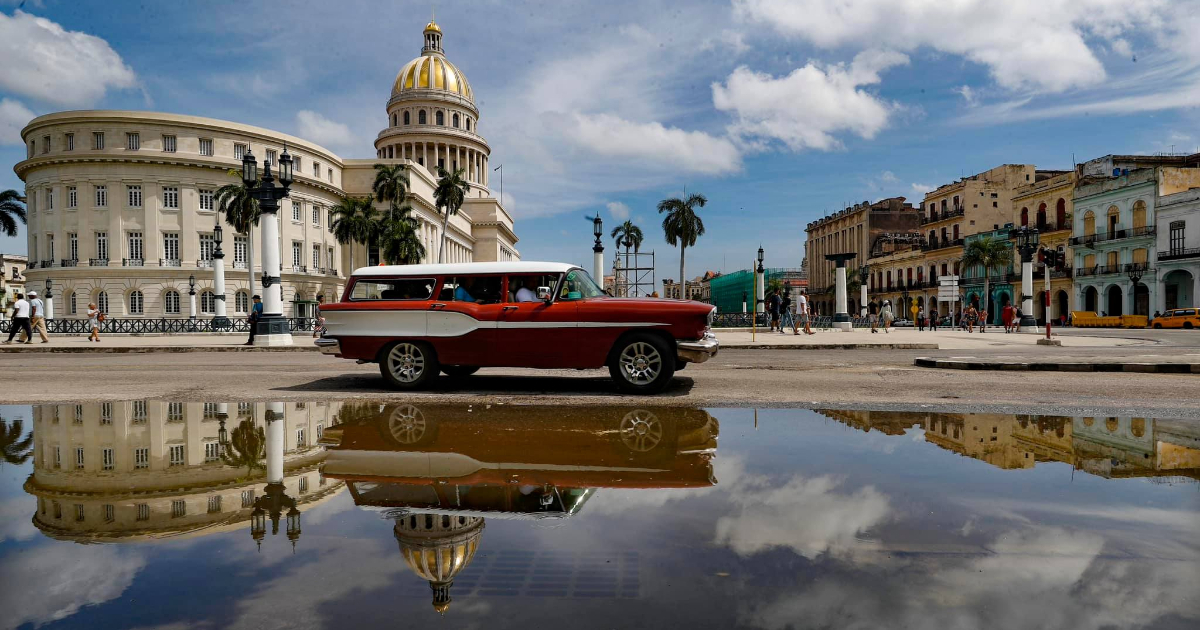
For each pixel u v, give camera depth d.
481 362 7.33
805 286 108.69
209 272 51.16
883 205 80.81
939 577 1.91
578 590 1.84
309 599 1.80
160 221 49.97
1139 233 43.66
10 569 2.02
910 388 7.39
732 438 4.20
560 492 2.88
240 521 2.50
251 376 9.06
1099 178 48.19
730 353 14.62
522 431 4.52
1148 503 2.64
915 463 3.42
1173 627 1.60
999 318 56.16
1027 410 5.47
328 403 6.12
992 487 2.90
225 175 51.88
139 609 1.74
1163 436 4.23
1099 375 8.97
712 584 1.88
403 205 62.12
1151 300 43.00
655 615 1.68
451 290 7.55
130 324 34.12
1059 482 2.98
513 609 1.72
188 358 13.81
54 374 9.59
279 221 53.19
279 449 3.94
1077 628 1.59
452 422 4.95
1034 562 2.03
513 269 7.55
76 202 49.41
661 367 6.89
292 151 54.91
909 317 68.19
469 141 91.62
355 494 2.87
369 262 54.50
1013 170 59.69
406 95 88.44
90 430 4.66
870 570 1.97
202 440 4.25
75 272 48.75
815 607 1.72
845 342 18.02
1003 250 51.50
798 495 2.80
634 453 3.74
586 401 6.21
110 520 2.52
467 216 91.25
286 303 53.66
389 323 7.49
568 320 7.14
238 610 1.73
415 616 1.69
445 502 2.73
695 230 48.62
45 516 2.58
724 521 2.44
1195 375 8.93
